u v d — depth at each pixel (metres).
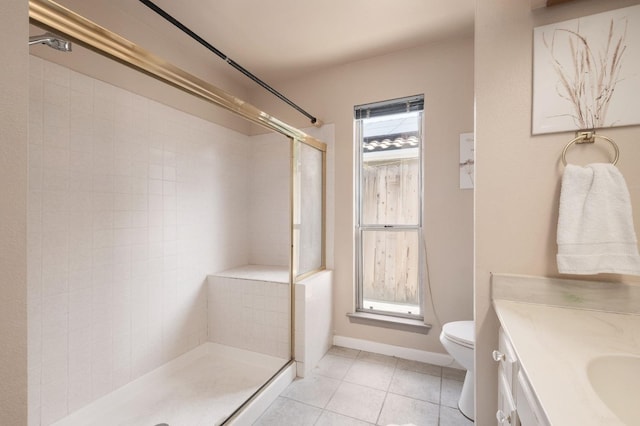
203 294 2.46
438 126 2.27
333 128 2.62
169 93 2.17
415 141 2.45
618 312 1.04
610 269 0.96
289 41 2.24
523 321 0.98
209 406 1.81
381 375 2.13
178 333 2.23
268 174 2.96
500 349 1.12
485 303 1.21
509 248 1.17
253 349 2.31
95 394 1.69
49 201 1.49
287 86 2.81
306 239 2.36
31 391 1.42
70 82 1.58
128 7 1.83
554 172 1.11
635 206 1.01
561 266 1.02
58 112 1.53
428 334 2.30
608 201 0.98
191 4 1.83
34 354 1.43
